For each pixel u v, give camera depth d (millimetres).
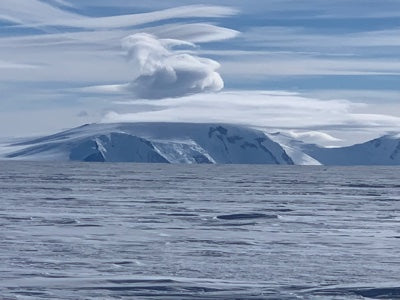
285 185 117250
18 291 25875
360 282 28297
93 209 59844
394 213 59344
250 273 30000
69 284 27109
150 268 30891
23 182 112750
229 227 47219
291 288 27188
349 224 49750
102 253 34844
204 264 32062
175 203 68562
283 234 43531
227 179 145250
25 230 43688
